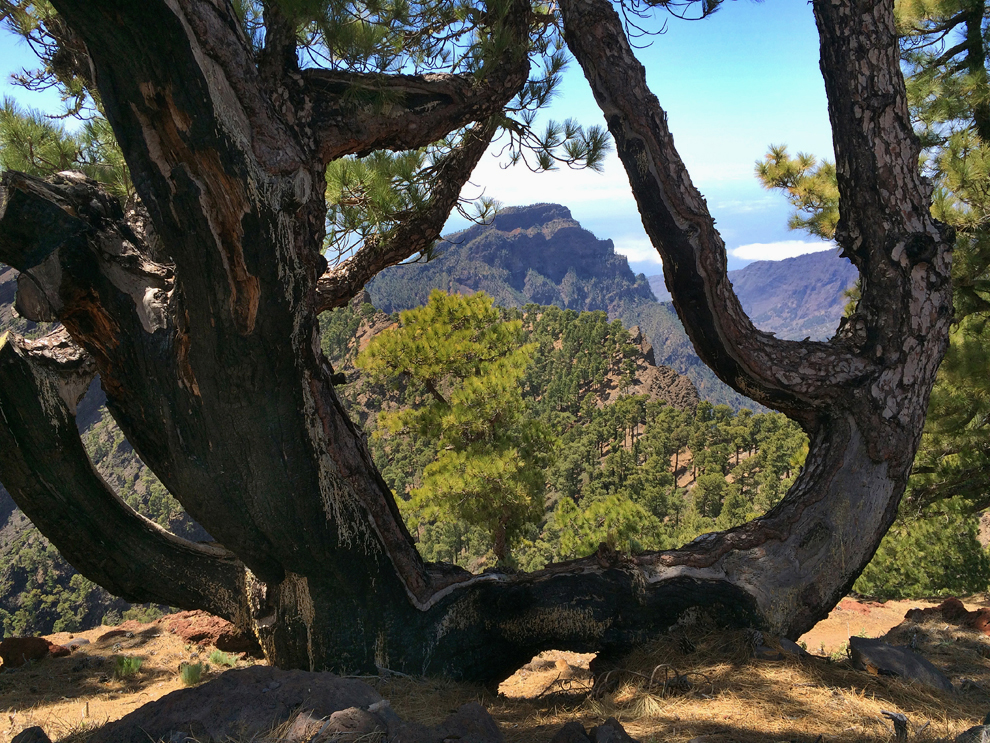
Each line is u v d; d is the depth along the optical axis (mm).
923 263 4430
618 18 4527
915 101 8844
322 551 4078
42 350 3953
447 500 13219
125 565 4512
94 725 3518
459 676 4539
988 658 4504
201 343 3432
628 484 76000
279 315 3389
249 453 3725
